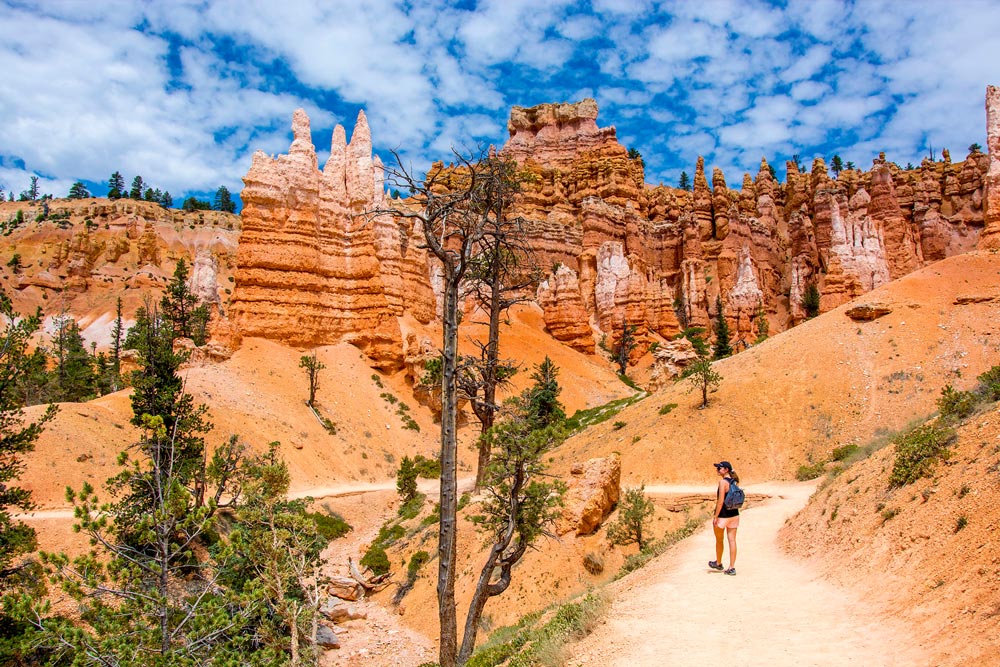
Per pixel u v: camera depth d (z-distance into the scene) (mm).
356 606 35188
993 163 66062
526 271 114562
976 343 51719
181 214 191875
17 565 30281
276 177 84062
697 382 56625
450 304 20469
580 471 30328
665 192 141125
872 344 56281
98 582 18562
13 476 30922
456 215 22875
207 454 54219
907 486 13773
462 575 30812
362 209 91250
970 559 9742
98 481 44312
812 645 9453
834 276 98000
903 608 9906
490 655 14961
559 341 111250
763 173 142375
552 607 19766
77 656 17000
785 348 60000
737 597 12609
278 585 20422
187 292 82000
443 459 19750
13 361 30484
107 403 54594
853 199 117250
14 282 135750
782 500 33781
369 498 57719
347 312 87000
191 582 24047
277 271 81938
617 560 27312
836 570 13188
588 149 151000
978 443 12977
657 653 10086
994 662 7230
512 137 160750
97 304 133125
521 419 22547
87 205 197375
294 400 71000
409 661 28016
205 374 67812
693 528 23547
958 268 62312
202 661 17859
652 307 118500
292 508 32500
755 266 121000
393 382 84625
